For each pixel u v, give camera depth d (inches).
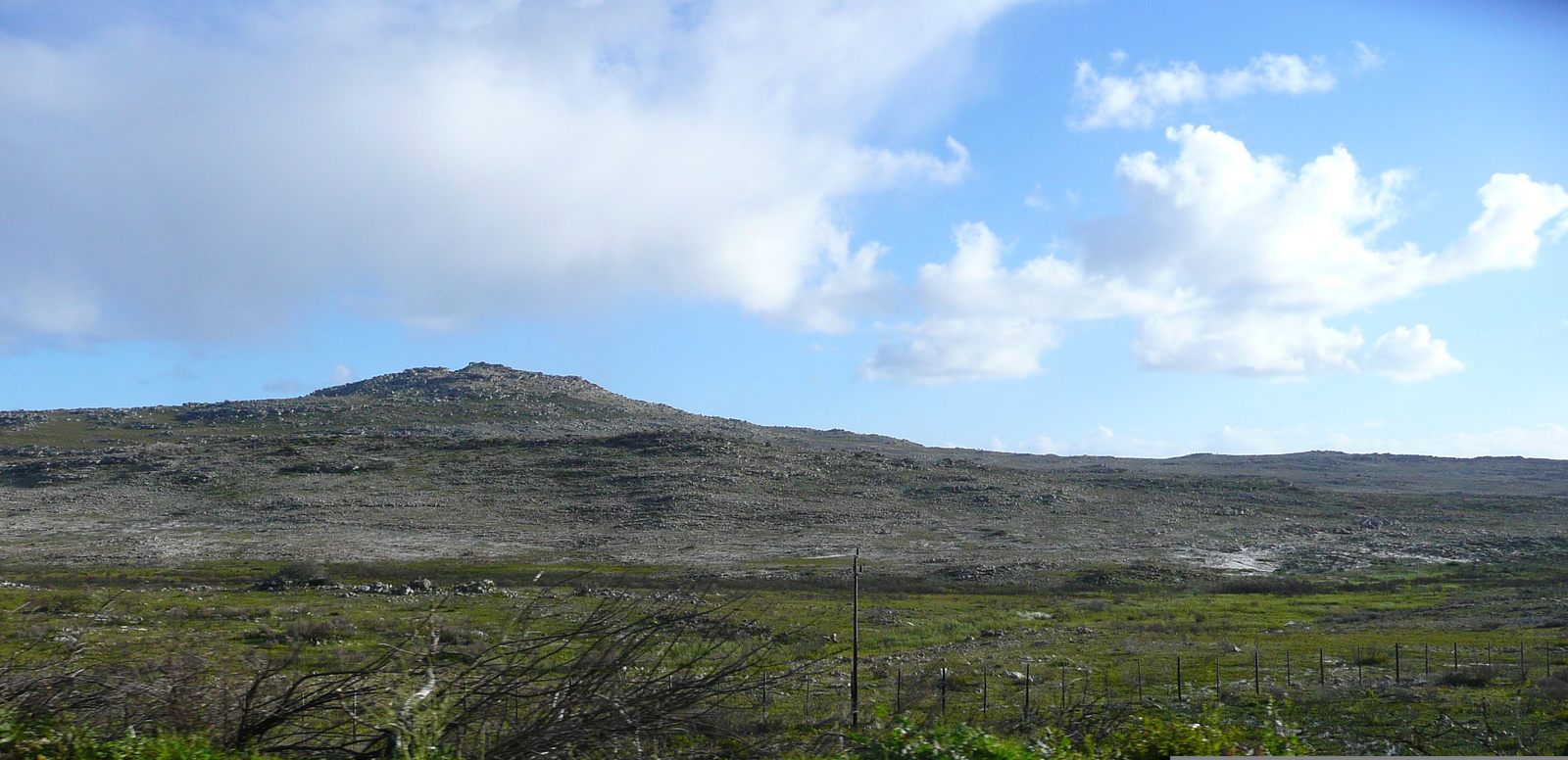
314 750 276.1
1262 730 378.0
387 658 287.4
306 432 6771.7
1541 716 676.7
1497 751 580.4
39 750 267.3
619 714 269.3
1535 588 2229.3
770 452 5644.7
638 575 2453.2
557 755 265.1
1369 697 770.8
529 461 5329.7
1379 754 571.2
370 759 269.9
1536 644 1168.2
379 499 4434.1
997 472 5506.9
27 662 309.6
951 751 288.8
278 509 4168.3
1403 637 1354.6
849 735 307.1
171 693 292.5
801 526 3993.6
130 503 4266.7
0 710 280.8
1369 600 2090.3
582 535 3774.6
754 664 292.2
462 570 2628.0
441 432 6879.9
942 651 1252.5
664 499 4441.4
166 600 1631.4
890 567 2940.5
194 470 4881.9
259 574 2476.6
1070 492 4877.0
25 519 3902.6
